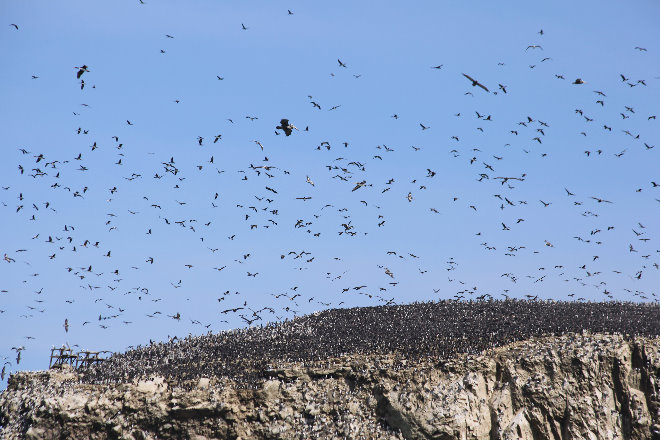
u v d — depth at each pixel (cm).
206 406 11631
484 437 10675
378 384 11462
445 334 12519
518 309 13625
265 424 11444
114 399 12088
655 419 10381
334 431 11175
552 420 10675
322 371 11919
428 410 10888
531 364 11169
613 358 11019
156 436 11650
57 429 11981
